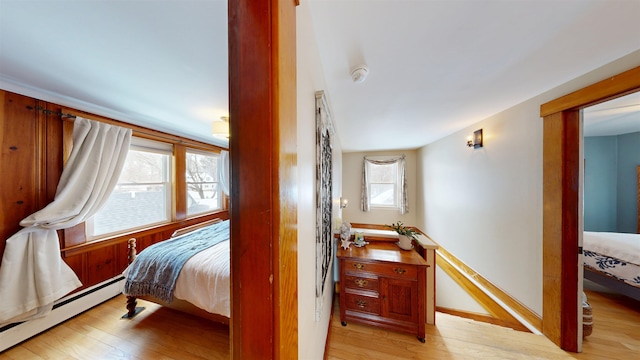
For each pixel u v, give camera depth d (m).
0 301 1.46
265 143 0.44
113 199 2.26
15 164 1.57
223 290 1.46
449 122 2.50
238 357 0.46
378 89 1.60
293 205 0.55
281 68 0.46
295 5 0.59
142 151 2.56
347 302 1.78
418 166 4.43
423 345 1.57
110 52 1.16
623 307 2.06
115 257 2.20
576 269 1.50
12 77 1.43
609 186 3.17
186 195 3.10
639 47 1.11
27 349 1.52
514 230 1.95
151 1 0.82
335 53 1.16
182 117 2.27
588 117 2.34
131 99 1.79
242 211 0.45
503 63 1.26
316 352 1.05
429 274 1.82
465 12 0.88
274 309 0.45
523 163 1.86
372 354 1.48
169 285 1.58
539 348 1.54
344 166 4.94
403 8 0.86
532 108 1.77
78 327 1.74
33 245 1.61
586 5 0.84
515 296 1.93
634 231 3.00
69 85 1.54
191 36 1.04
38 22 0.92
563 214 1.53
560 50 1.14
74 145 1.84
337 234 2.24
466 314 2.22
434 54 1.17
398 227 2.07
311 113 0.91
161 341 1.60
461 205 2.82
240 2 0.46
